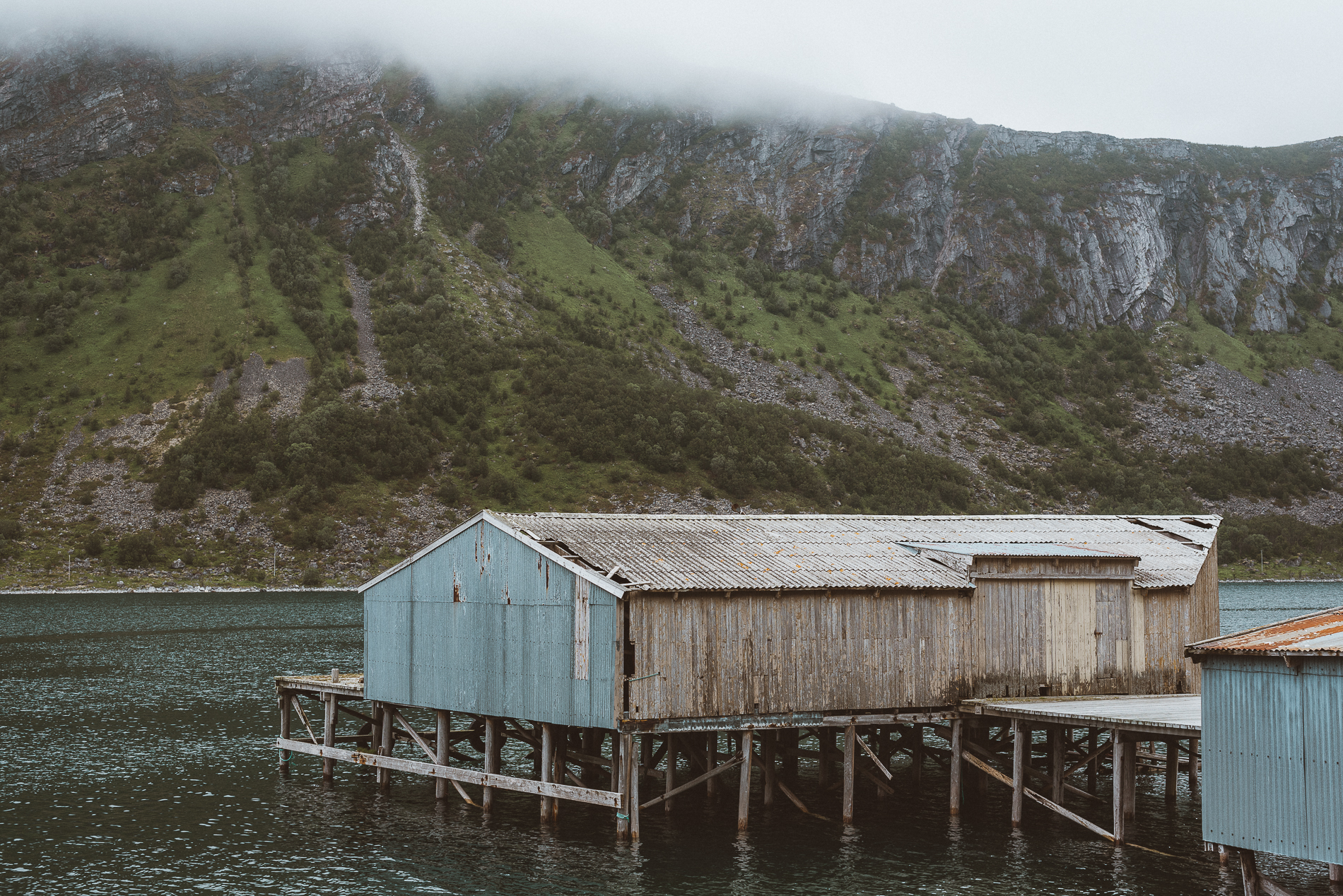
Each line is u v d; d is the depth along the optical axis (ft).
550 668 127.13
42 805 155.12
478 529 138.72
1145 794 157.28
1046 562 144.66
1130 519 178.70
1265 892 92.27
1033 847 127.54
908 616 136.15
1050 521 175.52
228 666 317.63
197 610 508.12
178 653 350.64
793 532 151.02
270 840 135.85
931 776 166.91
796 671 129.18
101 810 151.74
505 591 134.00
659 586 120.37
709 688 124.06
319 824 143.23
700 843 129.39
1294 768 86.89
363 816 146.72
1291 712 87.25
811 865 121.19
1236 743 91.50
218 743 203.00
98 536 650.84
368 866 124.88
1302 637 90.89
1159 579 152.66
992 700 139.44
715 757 147.84
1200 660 94.68
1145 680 151.02
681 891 113.50
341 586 601.21
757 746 191.83
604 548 131.44
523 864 123.75
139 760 186.60
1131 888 113.60
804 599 130.21
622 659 119.14
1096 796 147.43
